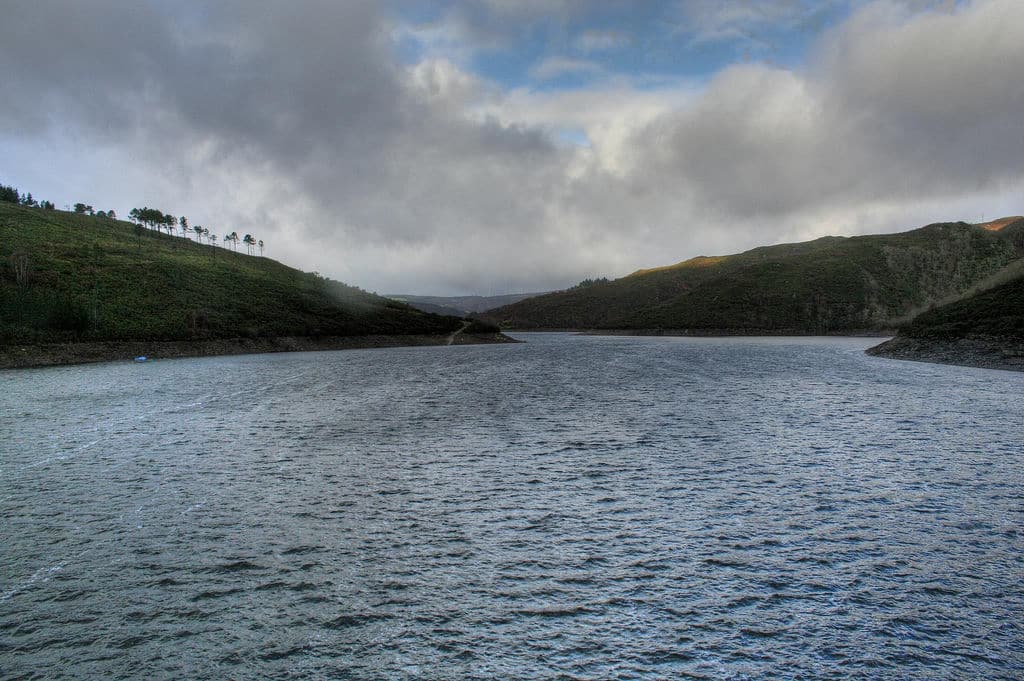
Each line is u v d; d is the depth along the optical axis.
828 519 15.57
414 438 26.73
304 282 185.62
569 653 9.59
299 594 11.55
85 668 9.16
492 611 10.88
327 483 19.23
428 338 157.62
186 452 23.98
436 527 15.16
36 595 11.46
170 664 9.27
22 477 20.06
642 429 28.47
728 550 13.58
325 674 9.04
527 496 17.73
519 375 60.88
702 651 9.62
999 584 11.82
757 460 22.00
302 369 70.31
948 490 18.00
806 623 10.45
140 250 148.12
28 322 78.56
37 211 163.88
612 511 16.33
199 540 14.29
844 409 34.16
